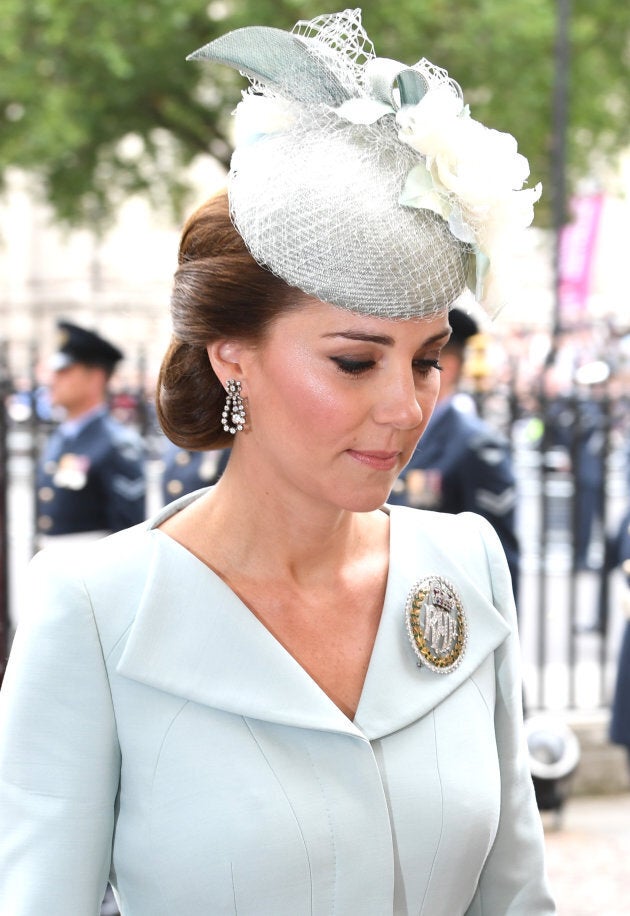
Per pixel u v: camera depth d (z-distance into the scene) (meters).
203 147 19.80
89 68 16.98
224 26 16.56
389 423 1.69
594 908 4.84
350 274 1.63
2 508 5.77
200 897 1.68
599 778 6.12
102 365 5.83
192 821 1.69
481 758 1.87
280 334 1.71
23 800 1.71
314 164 1.64
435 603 1.91
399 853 1.77
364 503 1.74
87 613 1.76
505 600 2.04
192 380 1.87
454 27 16.94
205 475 5.18
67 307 29.27
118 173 20.34
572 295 21.61
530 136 17.92
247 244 1.69
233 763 1.72
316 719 1.75
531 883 1.97
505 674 2.00
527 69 17.17
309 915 1.70
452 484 5.16
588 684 6.91
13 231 31.92
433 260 1.65
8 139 17.17
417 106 1.65
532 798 2.01
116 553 1.83
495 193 1.65
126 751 1.74
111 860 1.79
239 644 1.78
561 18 15.82
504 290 1.71
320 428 1.70
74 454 5.73
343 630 1.89
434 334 1.72
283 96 1.69
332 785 1.74
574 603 6.40
